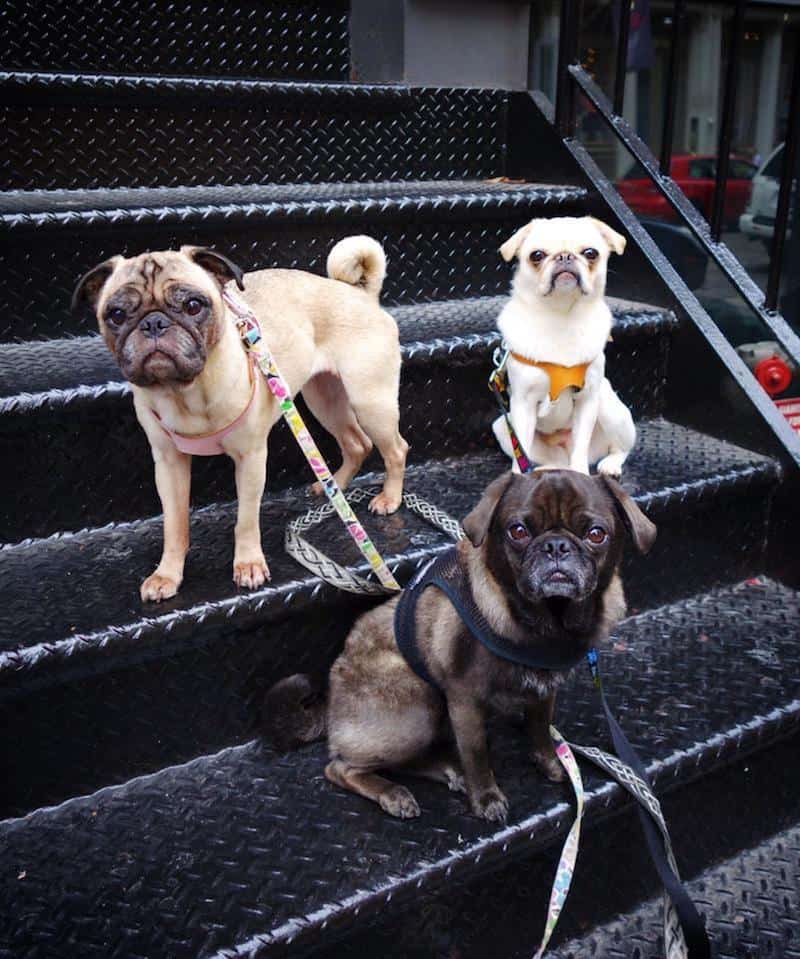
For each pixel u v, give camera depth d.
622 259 2.97
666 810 1.96
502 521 1.62
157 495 2.26
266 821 1.76
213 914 1.54
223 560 2.05
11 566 2.01
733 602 2.49
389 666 1.81
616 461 2.49
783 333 2.64
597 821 1.81
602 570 1.65
